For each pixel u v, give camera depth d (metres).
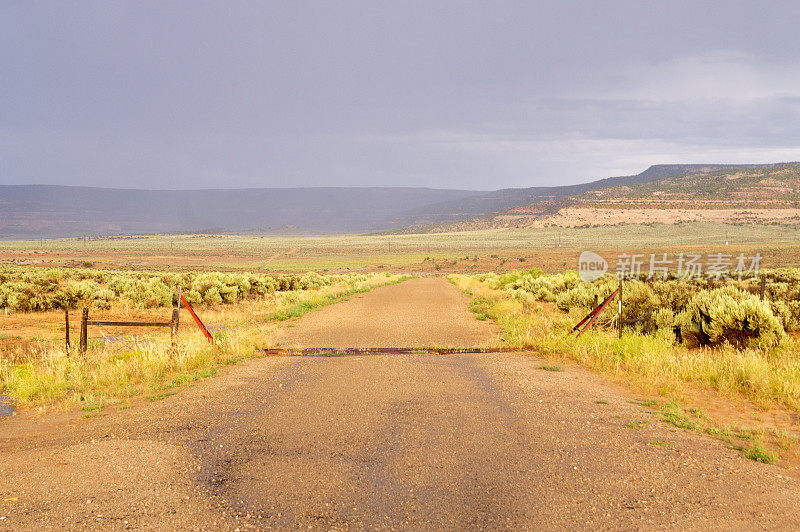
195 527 3.78
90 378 8.93
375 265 158.12
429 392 8.00
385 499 4.26
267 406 7.21
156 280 28.67
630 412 6.88
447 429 6.12
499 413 6.82
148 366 9.67
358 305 25.02
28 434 6.14
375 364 10.38
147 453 5.28
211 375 9.46
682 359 9.71
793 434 6.00
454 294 32.66
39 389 8.22
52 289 26.86
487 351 12.02
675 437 5.81
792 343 11.04
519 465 4.98
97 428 6.26
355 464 5.00
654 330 13.11
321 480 4.62
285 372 9.67
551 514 4.00
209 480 4.61
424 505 4.16
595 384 8.65
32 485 4.49
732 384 8.30
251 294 31.91
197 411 6.97
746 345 11.55
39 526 3.77
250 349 11.88
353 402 7.39
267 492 4.38
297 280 43.59
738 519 3.88
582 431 6.04
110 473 4.75
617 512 4.01
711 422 6.52
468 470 4.86
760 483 4.51
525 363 10.50
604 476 4.70
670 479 4.61
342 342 13.62
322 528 3.79
